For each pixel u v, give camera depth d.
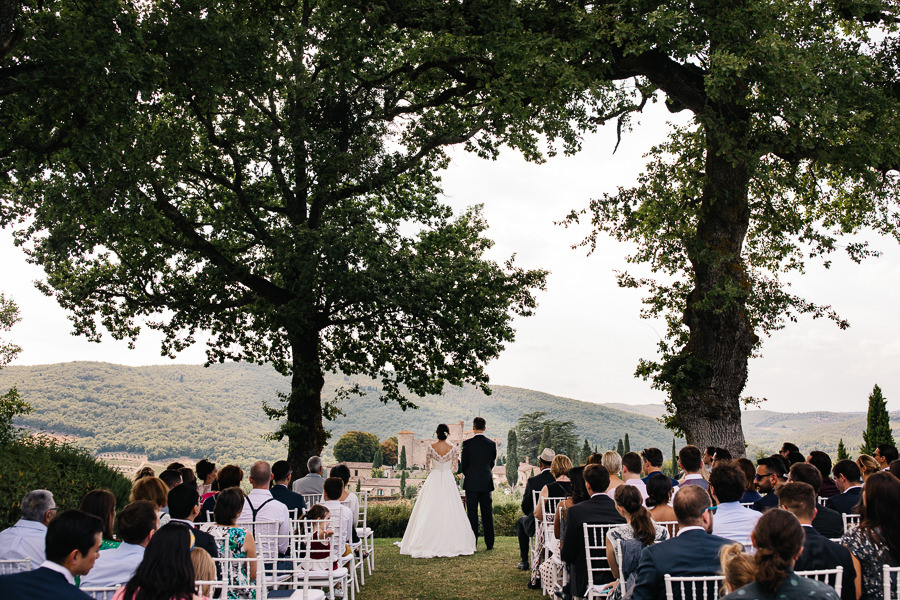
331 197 17.62
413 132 18.31
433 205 20.69
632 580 4.69
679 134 18.20
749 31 13.09
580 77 13.35
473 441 12.09
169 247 17.70
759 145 13.08
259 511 7.14
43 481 11.02
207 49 11.42
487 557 11.04
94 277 18.73
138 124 12.54
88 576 4.48
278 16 15.56
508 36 13.67
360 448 142.88
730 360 13.95
